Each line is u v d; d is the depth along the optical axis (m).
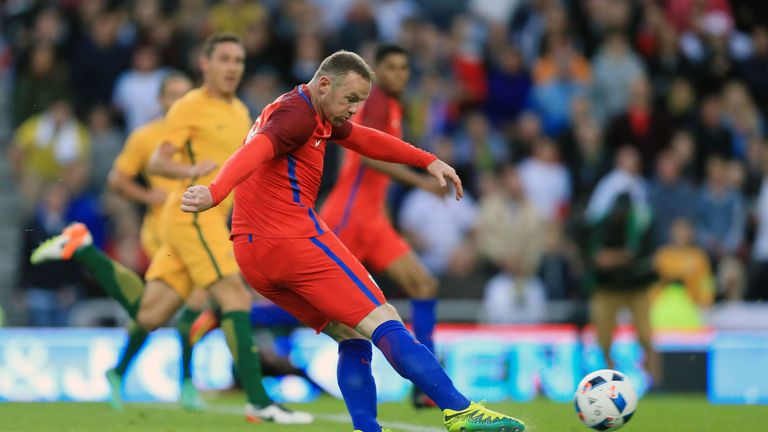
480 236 53.28
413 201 54.50
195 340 32.91
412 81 58.94
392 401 39.50
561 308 49.91
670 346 46.75
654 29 64.88
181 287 30.38
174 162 28.73
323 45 59.69
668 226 55.88
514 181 53.78
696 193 56.56
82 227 30.91
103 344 42.16
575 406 23.42
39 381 41.94
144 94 56.75
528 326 46.88
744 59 65.94
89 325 47.66
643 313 43.53
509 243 52.59
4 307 55.12
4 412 31.55
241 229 21.28
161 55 57.56
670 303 50.38
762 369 46.72
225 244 28.92
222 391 42.50
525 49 65.44
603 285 43.34
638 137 58.78
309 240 20.84
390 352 20.45
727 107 63.28
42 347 42.03
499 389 44.62
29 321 49.84
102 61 58.12
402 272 32.03
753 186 60.16
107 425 26.95
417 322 32.19
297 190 20.95
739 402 44.06
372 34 60.31
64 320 49.69
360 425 21.31
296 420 27.95
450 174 22.12
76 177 52.03
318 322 21.94
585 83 61.94
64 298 50.19
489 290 51.00
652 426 27.56
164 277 30.23
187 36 59.59
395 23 64.75
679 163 58.34
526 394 44.84
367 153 22.12
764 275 54.69
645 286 43.38
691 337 46.91
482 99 61.84
